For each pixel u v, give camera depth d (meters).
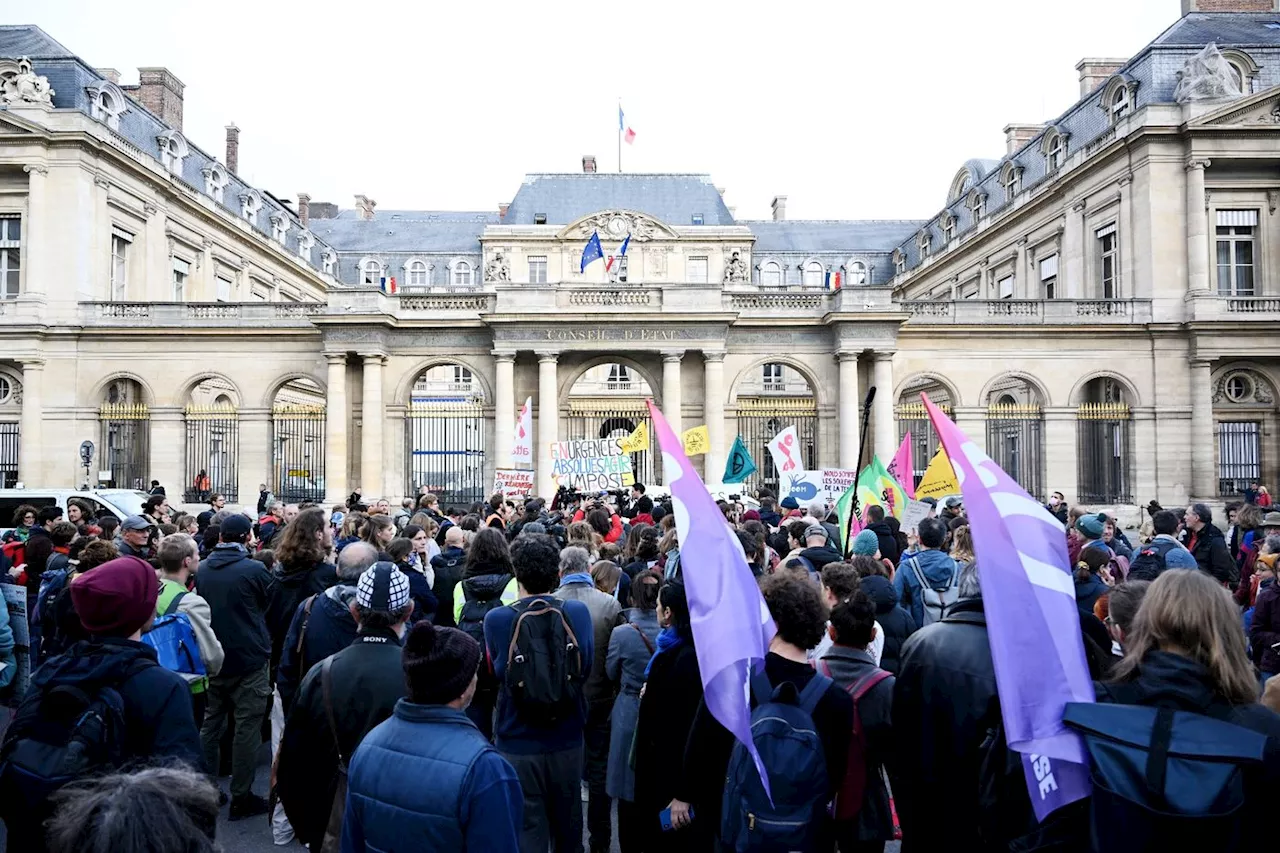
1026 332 38.97
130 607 5.09
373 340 37.56
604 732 8.53
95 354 39.19
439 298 38.59
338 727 5.71
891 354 37.66
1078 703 4.18
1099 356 38.97
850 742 5.20
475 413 38.47
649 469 37.94
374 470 37.44
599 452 25.23
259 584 9.09
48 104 39.38
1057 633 4.62
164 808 2.82
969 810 5.10
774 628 5.52
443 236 72.94
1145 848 3.75
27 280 39.12
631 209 65.31
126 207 42.94
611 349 37.78
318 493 40.81
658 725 6.21
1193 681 3.97
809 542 10.77
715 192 66.81
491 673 7.16
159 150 46.56
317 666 5.95
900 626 8.49
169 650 7.88
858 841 5.92
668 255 62.53
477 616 8.32
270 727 11.45
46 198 39.47
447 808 4.17
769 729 5.00
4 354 38.66
